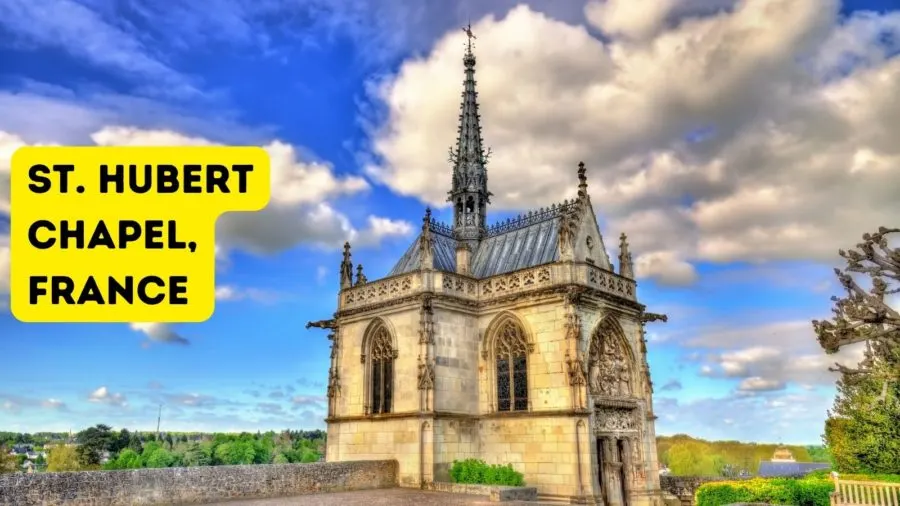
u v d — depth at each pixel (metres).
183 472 31.22
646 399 43.94
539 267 41.16
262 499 32.84
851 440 43.66
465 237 53.16
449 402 40.53
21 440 148.38
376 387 43.66
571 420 37.31
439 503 31.08
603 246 45.59
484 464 38.44
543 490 37.78
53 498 27.08
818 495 32.59
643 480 41.84
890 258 19.22
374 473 38.72
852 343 19.86
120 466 102.88
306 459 116.00
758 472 122.50
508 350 41.94
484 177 55.62
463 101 57.72
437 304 41.22
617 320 43.22
